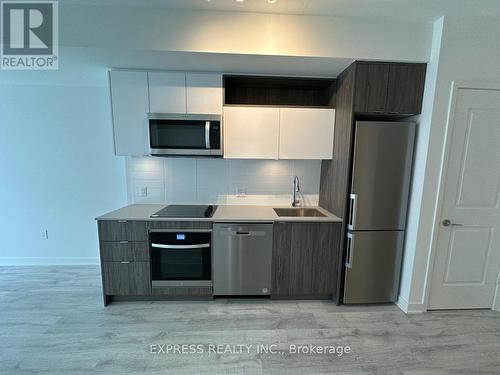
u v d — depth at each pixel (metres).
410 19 1.91
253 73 2.31
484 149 2.04
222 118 2.32
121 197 3.02
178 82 2.26
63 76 2.49
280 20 1.87
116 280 2.23
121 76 2.23
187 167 2.75
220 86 2.28
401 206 2.19
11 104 2.78
